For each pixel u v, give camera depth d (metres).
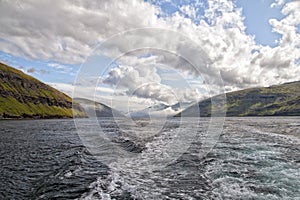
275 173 11.41
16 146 23.77
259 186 9.51
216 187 9.49
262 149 18.25
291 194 8.59
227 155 15.81
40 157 17.97
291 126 45.78
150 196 8.70
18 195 10.02
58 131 41.81
